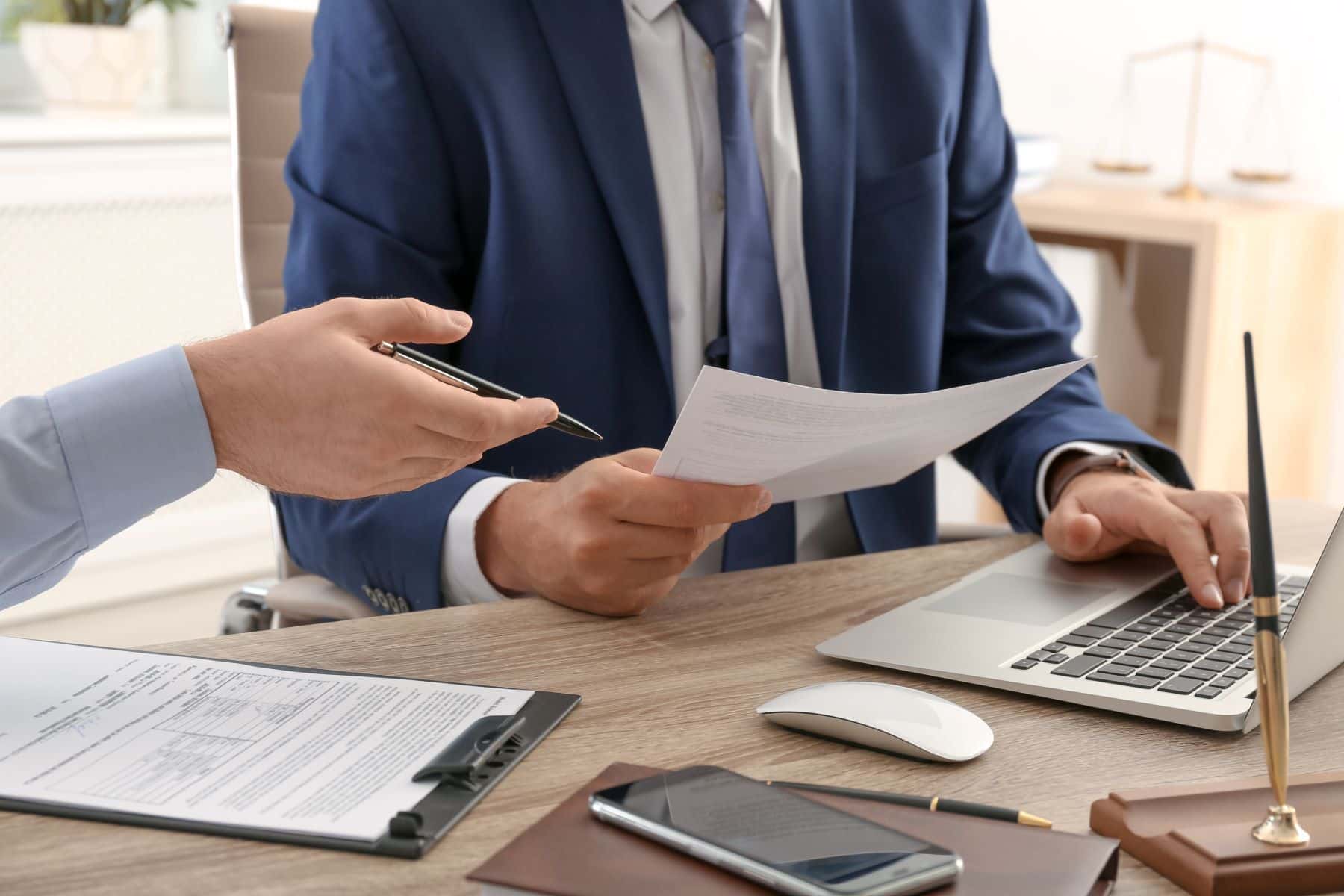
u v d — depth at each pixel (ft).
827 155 4.33
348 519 3.47
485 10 4.05
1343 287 9.15
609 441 4.23
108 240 9.48
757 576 3.26
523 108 4.05
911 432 2.80
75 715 2.28
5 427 2.38
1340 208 9.05
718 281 4.32
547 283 4.08
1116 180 10.13
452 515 3.27
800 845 1.67
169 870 1.79
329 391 2.36
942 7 4.63
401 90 4.00
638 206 4.12
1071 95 10.28
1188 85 9.67
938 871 1.61
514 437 2.52
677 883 1.63
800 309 4.42
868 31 4.52
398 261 4.01
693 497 2.79
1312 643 2.36
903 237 4.46
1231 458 8.78
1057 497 3.74
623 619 2.91
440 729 2.23
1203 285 8.39
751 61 4.38
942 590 3.07
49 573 2.48
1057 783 2.11
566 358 4.14
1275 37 9.23
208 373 2.39
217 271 10.05
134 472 2.41
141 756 2.12
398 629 2.81
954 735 2.19
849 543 4.53
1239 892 1.72
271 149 4.60
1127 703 2.37
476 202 4.17
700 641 2.77
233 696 2.37
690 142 4.25
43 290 9.25
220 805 1.95
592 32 4.09
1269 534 1.76
